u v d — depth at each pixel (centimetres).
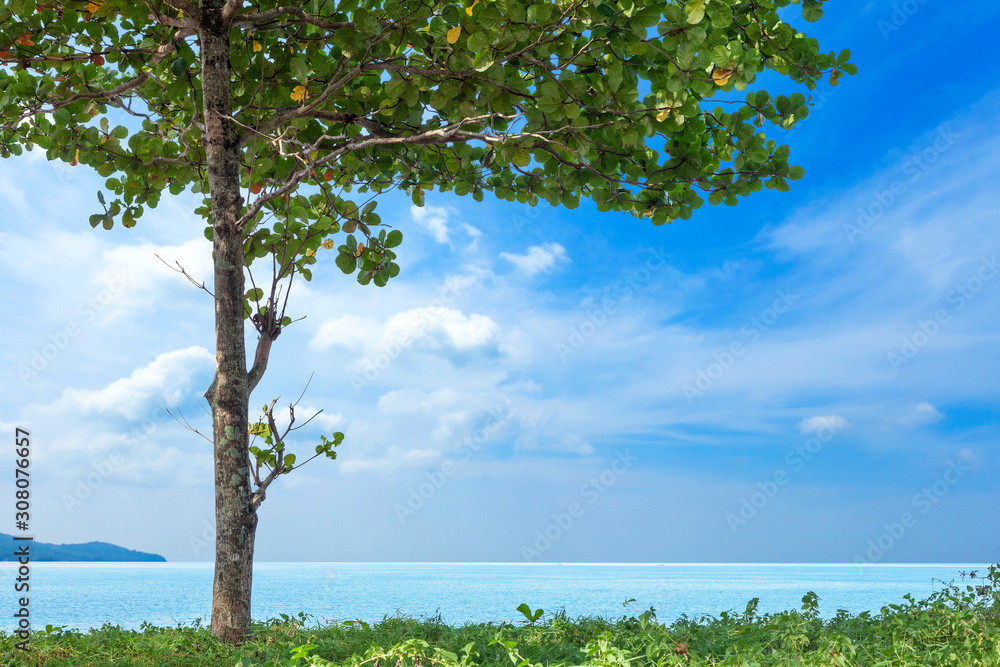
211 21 566
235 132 602
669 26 461
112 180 783
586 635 502
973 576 678
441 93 552
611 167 656
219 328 558
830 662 353
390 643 472
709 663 364
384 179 782
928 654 357
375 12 574
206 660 445
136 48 646
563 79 503
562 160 647
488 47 478
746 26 595
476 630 550
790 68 614
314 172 637
